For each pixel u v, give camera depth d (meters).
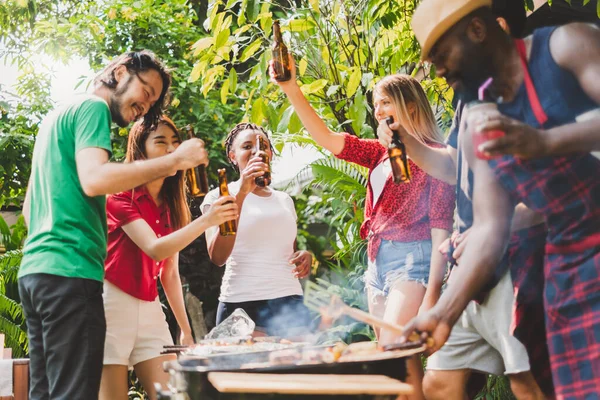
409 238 3.38
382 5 4.97
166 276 3.98
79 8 9.53
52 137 3.03
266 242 3.94
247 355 2.49
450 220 3.27
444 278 3.28
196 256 7.17
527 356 2.57
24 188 8.92
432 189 3.29
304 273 4.03
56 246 2.91
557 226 2.26
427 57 2.29
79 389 2.85
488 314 2.66
